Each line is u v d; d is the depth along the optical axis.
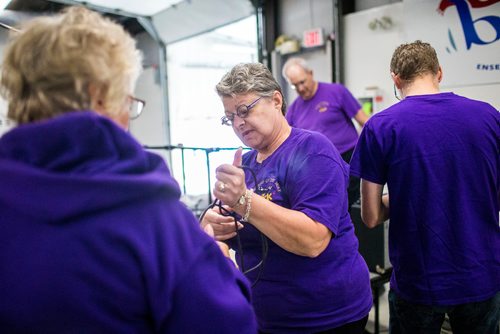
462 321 1.35
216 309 0.56
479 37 2.69
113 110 0.58
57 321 0.49
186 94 5.18
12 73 0.55
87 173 0.50
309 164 1.02
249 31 4.46
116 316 0.51
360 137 1.38
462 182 1.25
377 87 3.33
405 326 1.39
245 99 1.06
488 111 1.29
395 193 1.33
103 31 0.56
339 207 1.00
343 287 1.08
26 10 2.73
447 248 1.27
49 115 0.54
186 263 0.55
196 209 2.55
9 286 0.48
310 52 3.82
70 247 0.49
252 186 1.13
